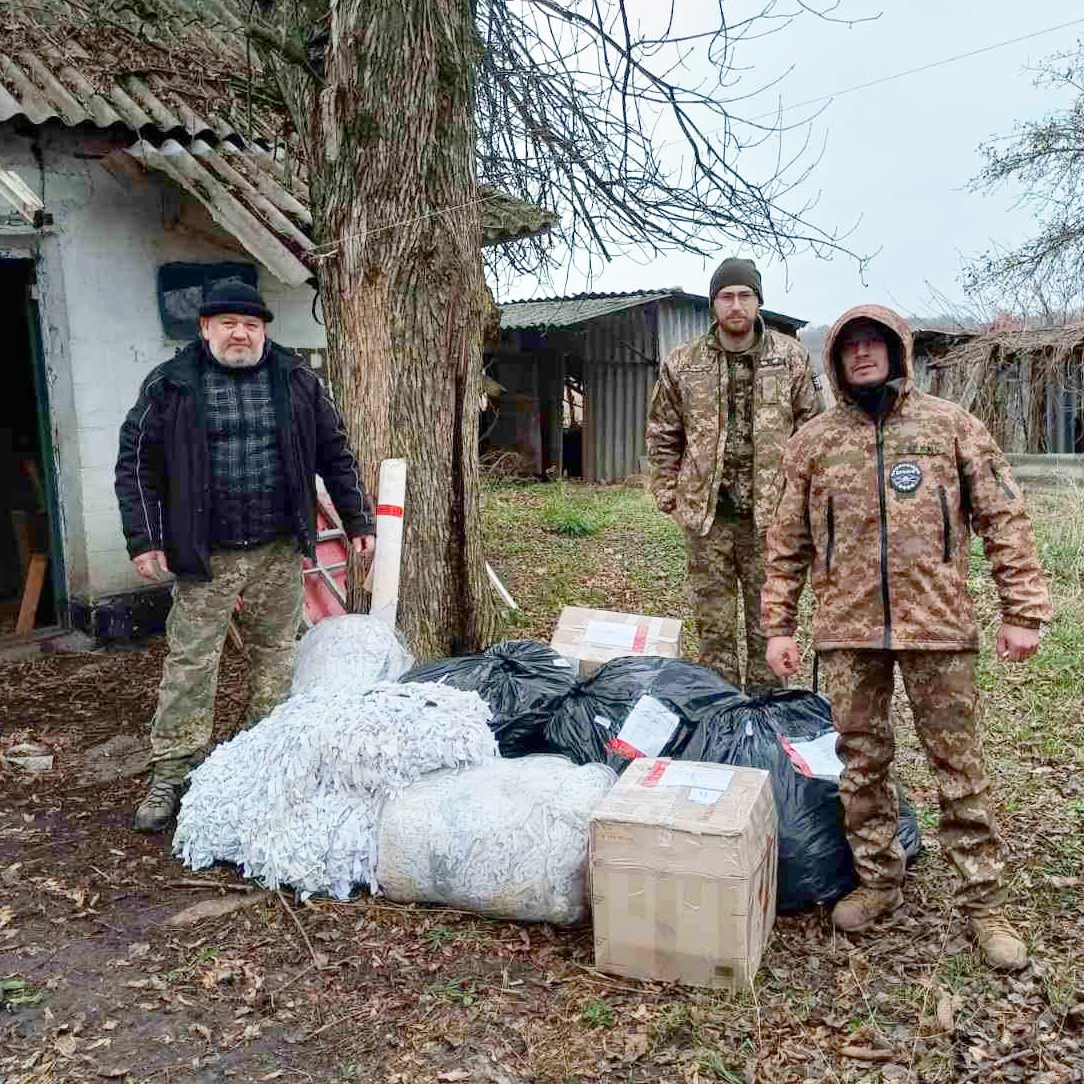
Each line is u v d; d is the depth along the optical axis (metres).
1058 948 2.96
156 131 6.04
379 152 4.99
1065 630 6.14
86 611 6.39
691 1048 2.60
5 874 3.59
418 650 5.36
